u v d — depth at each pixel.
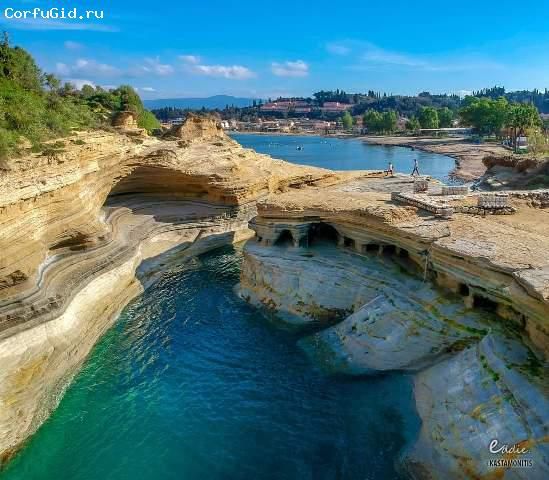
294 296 29.84
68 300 24.44
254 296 31.98
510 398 16.81
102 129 38.69
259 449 18.94
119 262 31.19
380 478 17.11
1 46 32.75
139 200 44.06
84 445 19.20
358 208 29.02
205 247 43.22
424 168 94.12
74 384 22.81
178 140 49.84
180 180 44.41
